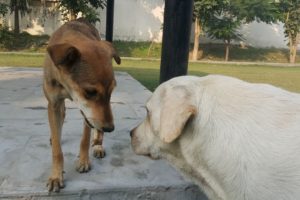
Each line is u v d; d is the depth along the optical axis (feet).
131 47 20.77
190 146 2.10
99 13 19.33
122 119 4.52
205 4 18.38
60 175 2.78
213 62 18.03
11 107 4.97
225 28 19.04
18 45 19.02
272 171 1.81
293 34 20.20
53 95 2.79
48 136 3.74
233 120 1.97
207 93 2.07
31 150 3.35
